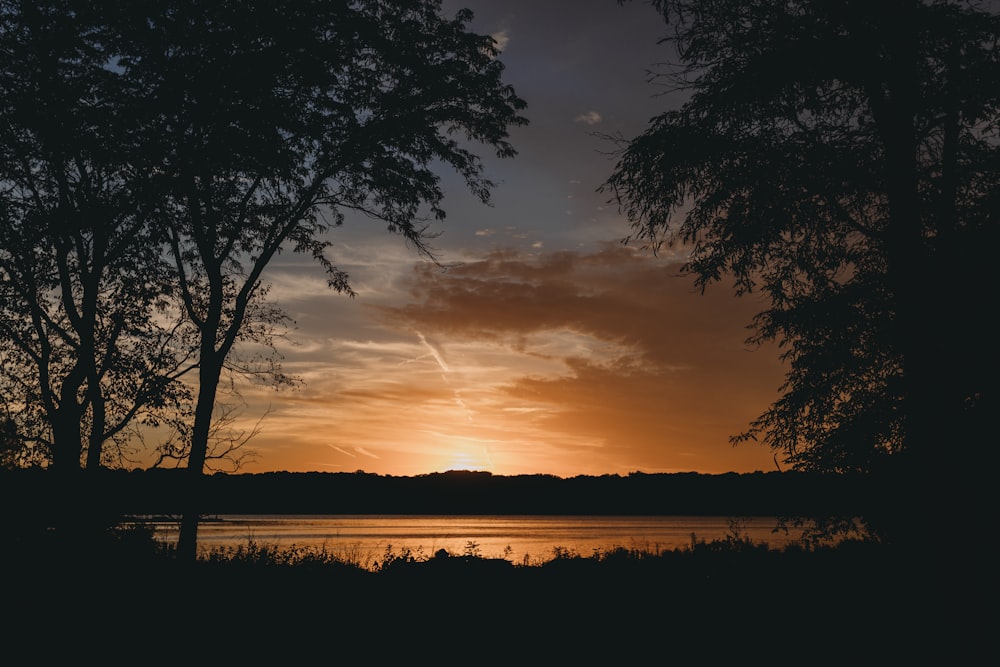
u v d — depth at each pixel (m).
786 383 15.72
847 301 14.27
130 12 16.20
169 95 16.56
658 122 13.56
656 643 10.20
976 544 10.69
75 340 18.52
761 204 12.82
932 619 9.93
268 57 17.12
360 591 13.82
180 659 9.23
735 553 18.22
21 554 12.75
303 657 9.41
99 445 17.27
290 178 19.73
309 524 84.38
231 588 13.55
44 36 16.38
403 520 130.62
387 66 20.73
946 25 11.34
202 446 18.45
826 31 11.91
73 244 17.78
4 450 16.02
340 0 18.56
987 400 11.82
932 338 11.59
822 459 14.42
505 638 10.54
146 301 18.52
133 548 15.30
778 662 9.22
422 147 21.47
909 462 12.77
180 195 18.33
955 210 12.52
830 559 15.34
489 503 151.75
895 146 11.77
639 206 13.80
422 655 9.57
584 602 13.06
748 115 12.82
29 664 8.91
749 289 14.29
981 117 12.15
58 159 16.89
